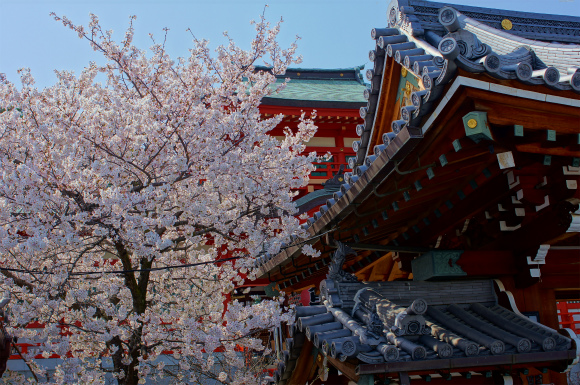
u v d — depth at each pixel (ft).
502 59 14.44
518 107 14.47
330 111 55.01
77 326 25.00
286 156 29.07
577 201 17.31
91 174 21.89
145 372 24.11
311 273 32.68
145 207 22.90
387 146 16.38
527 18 24.02
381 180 17.94
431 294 20.58
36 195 21.20
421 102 14.49
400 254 24.90
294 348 19.30
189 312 28.63
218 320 27.37
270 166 28.27
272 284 41.16
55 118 24.85
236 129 26.43
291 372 20.35
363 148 25.34
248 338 26.86
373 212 21.24
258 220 27.94
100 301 23.76
